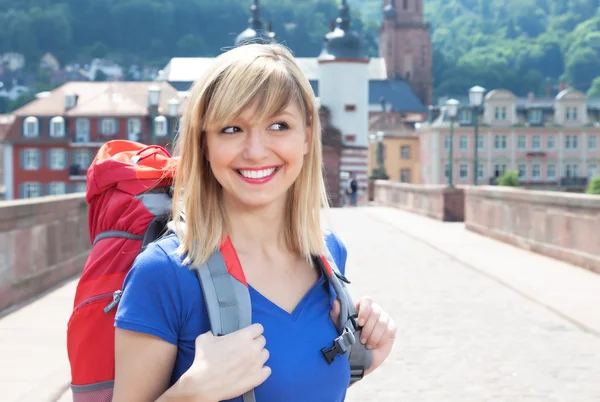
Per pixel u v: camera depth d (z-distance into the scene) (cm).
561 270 1353
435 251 1745
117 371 195
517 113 9119
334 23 6272
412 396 605
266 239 215
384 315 232
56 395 577
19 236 1003
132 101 7544
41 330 823
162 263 194
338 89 6072
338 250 249
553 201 1537
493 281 1247
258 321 200
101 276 225
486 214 2123
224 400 191
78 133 7538
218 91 202
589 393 614
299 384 198
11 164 7569
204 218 203
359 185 6144
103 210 233
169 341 193
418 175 9844
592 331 833
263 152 205
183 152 209
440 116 9019
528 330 853
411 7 16012
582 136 9050
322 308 212
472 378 657
